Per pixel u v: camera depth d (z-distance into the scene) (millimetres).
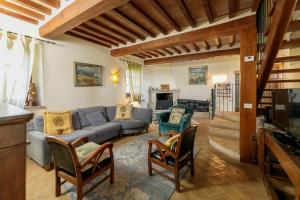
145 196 1991
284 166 1479
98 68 4867
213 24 3242
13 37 3055
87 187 2172
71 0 2557
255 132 2801
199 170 2635
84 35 4082
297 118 1715
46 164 2574
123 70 5930
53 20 2961
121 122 4324
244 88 2859
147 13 2998
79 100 4363
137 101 6195
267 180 2160
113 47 5133
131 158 3043
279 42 2260
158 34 4043
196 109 7324
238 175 2486
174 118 4410
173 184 2240
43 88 3584
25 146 771
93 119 3977
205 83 7391
